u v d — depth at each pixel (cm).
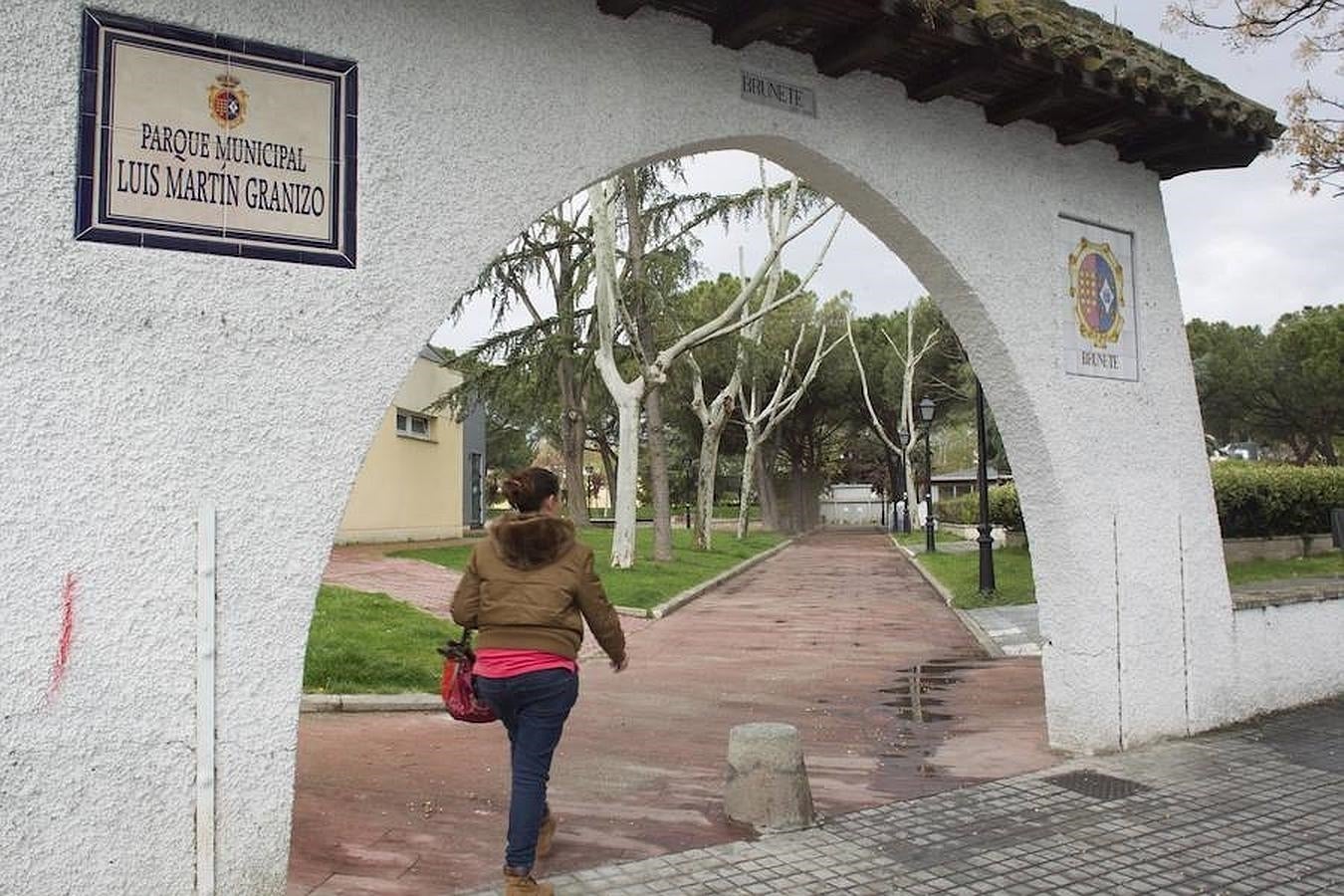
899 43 521
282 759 395
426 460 2870
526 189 460
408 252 428
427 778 639
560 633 425
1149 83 601
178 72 384
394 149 427
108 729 362
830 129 570
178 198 382
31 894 349
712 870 468
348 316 413
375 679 937
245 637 388
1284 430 4369
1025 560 2302
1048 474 661
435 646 1085
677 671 1118
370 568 1875
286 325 400
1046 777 620
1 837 345
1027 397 651
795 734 552
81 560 359
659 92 504
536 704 421
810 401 4966
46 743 352
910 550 3184
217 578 383
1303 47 1216
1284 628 793
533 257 2603
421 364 2797
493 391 2678
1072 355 676
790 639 1382
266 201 398
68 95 364
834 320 4672
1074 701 671
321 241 409
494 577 430
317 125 410
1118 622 679
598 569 2125
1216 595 736
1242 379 4144
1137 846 499
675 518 6412
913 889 446
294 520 399
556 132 470
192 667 377
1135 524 694
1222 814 546
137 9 377
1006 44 536
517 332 2681
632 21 498
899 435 5062
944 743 740
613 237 2173
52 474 356
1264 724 747
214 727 381
